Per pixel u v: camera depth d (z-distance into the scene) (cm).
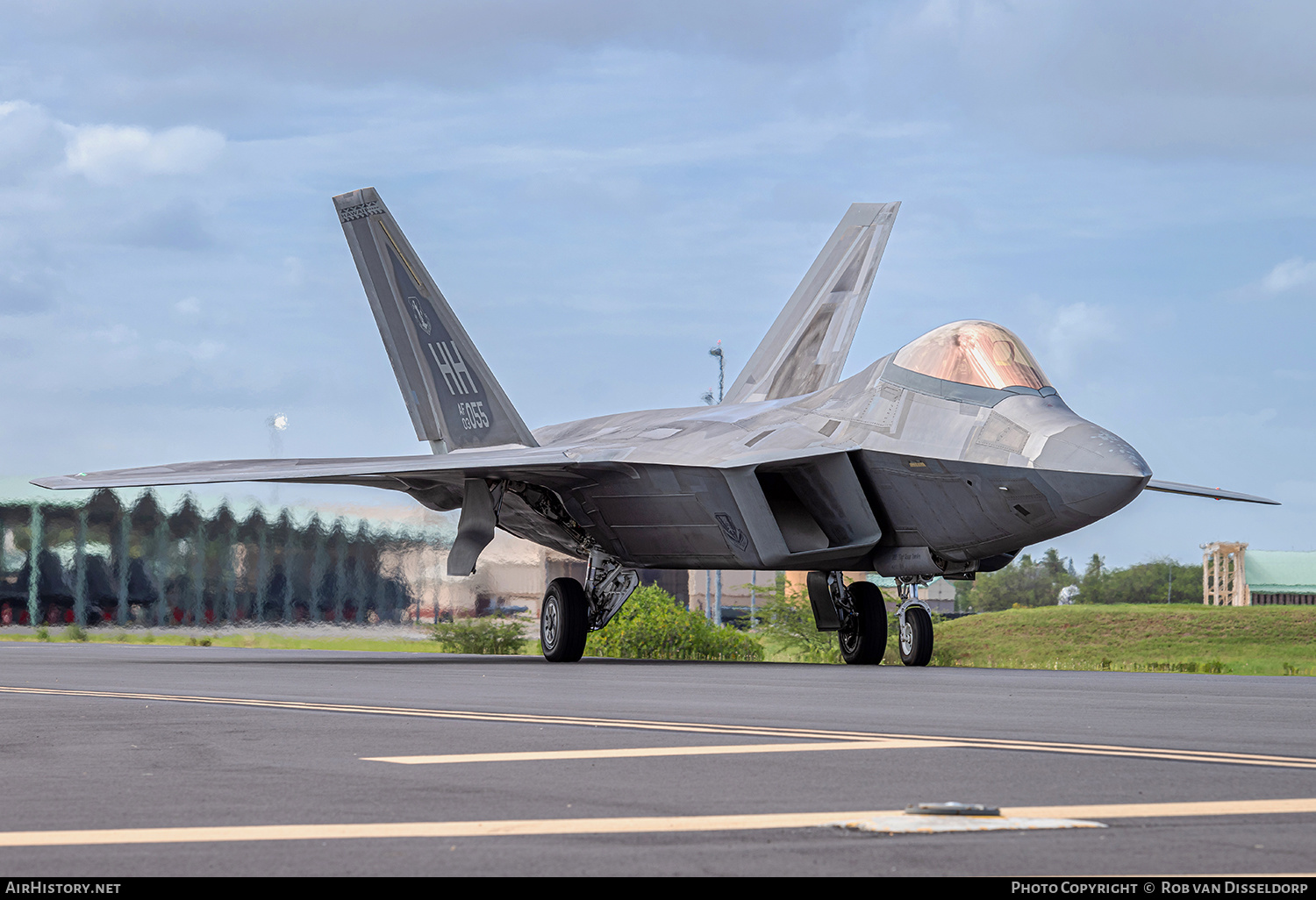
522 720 2789
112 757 2166
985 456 4969
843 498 5428
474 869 1298
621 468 5894
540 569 10206
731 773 1961
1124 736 2505
